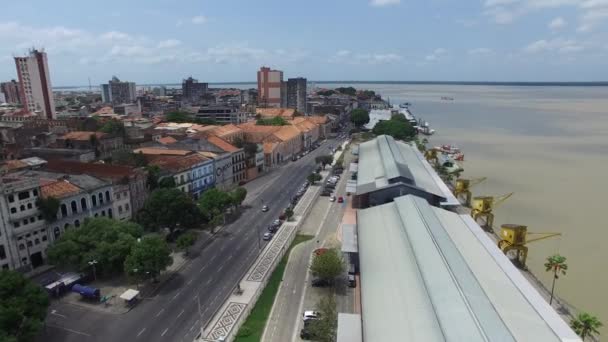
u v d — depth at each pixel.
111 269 82.25
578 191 145.38
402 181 112.06
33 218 85.88
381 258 74.12
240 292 78.62
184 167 126.94
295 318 70.38
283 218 117.94
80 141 169.38
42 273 85.88
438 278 62.12
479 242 86.06
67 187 93.75
